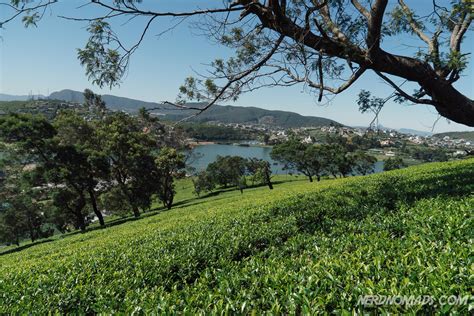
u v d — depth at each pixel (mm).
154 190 43250
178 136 51125
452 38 8430
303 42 7258
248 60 7871
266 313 3805
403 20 9555
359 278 4137
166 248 9055
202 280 5668
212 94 7359
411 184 13023
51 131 35469
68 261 10039
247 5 6809
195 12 6414
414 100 7715
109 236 17609
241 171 70250
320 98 7809
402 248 5051
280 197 18391
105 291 6027
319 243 6699
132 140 41000
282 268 5234
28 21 5449
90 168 37312
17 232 42312
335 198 13359
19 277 8664
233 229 10039
